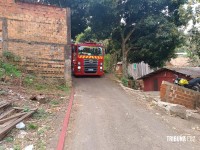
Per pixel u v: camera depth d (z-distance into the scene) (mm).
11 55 15172
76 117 9828
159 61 27469
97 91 16281
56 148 6730
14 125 7910
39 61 15891
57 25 16172
